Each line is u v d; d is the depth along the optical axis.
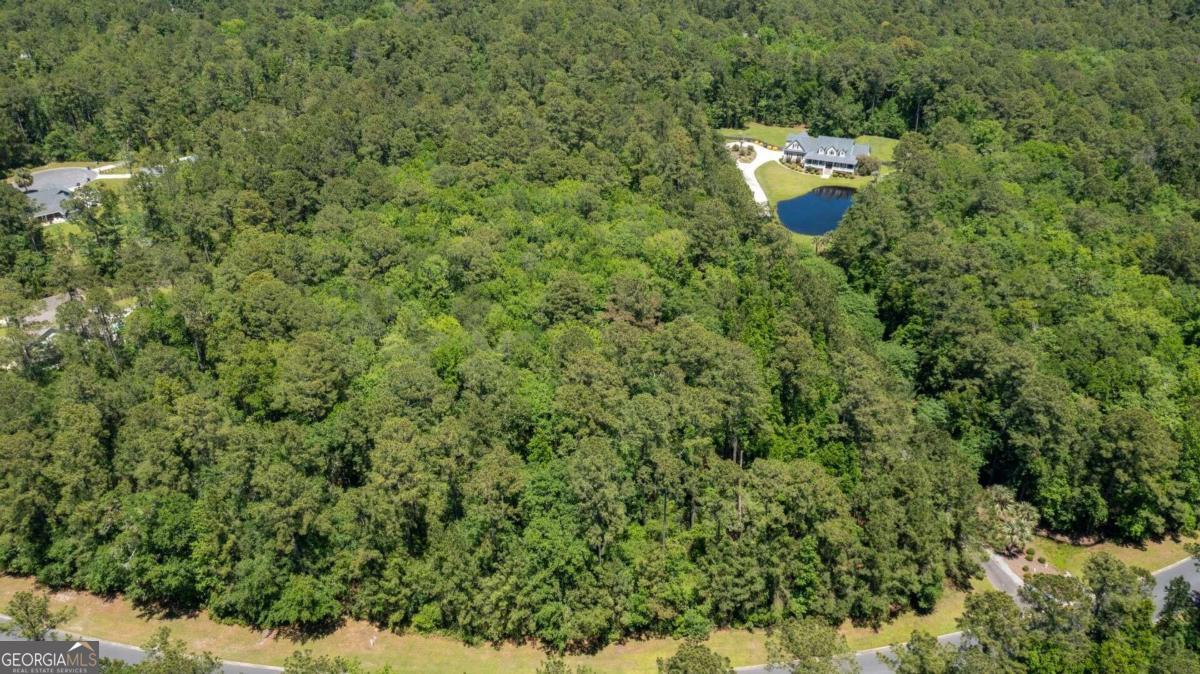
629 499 83.44
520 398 89.06
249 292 102.50
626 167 152.12
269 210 126.56
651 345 98.06
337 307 105.69
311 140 141.62
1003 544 94.62
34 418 84.75
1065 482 100.81
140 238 127.06
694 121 179.62
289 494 75.56
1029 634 72.06
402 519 77.94
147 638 77.88
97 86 176.62
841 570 81.44
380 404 86.12
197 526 78.19
